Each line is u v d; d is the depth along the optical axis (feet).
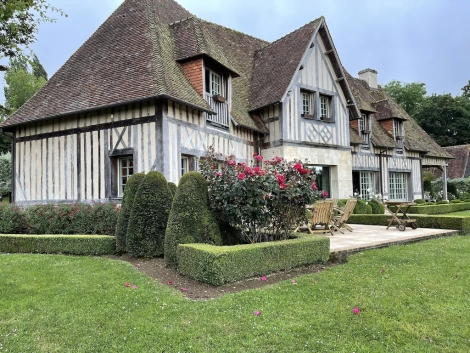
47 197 30.76
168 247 17.33
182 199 17.65
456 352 9.18
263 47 50.80
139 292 13.55
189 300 12.70
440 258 19.17
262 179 17.94
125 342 9.73
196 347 9.37
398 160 61.41
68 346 9.60
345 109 47.06
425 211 49.44
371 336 10.02
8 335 10.18
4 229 26.45
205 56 30.81
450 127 126.00
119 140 27.35
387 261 18.67
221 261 14.29
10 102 88.58
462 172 94.63
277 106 39.93
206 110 29.37
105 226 24.22
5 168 65.05
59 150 30.37
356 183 53.88
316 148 42.75
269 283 14.94
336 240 24.54
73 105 29.58
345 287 14.19
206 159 19.95
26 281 15.01
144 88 26.40
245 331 10.24
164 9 38.24
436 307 12.00
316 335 10.04
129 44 32.12
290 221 19.66
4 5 22.38
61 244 21.40
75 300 12.74
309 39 41.83
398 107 71.10
